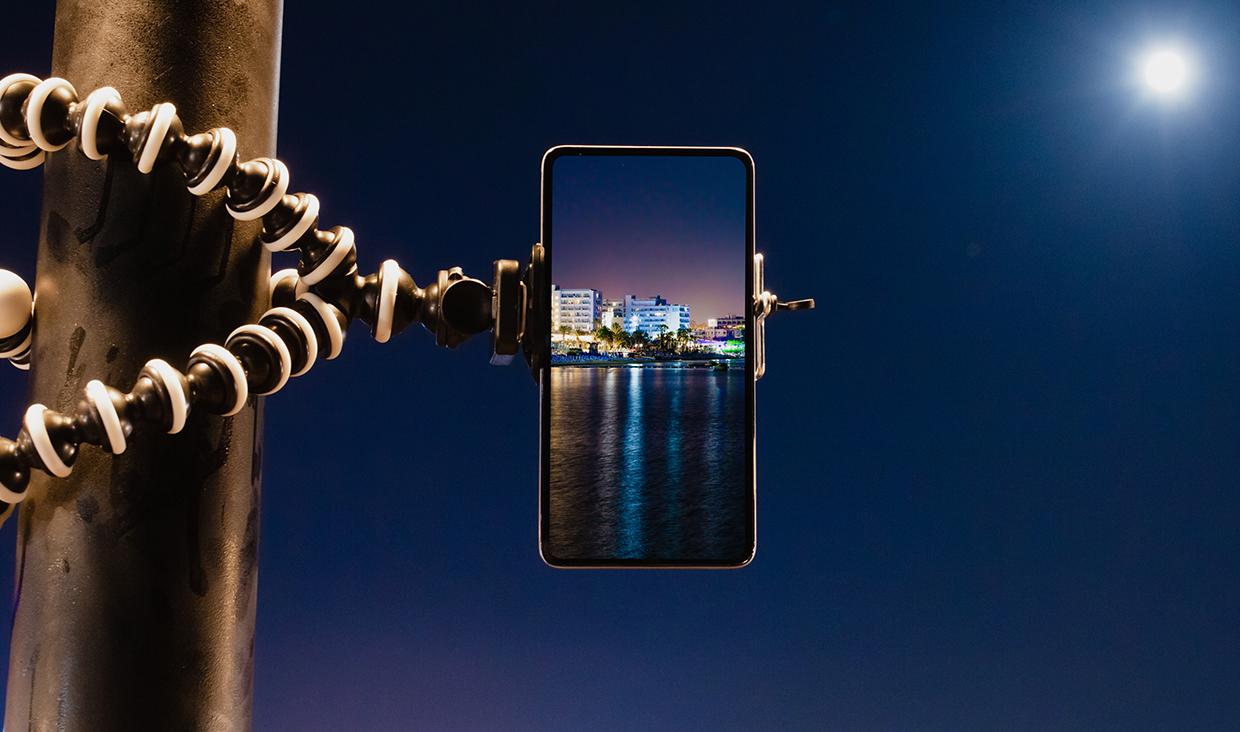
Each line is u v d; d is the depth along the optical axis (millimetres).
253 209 508
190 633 508
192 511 508
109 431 479
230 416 517
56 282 508
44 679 500
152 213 505
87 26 510
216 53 518
